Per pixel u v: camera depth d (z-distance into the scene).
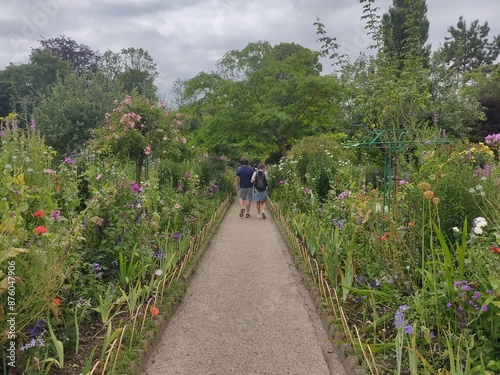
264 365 3.19
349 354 3.12
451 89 10.87
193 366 3.16
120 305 3.76
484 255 3.10
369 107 7.49
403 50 10.30
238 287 5.07
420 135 6.51
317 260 5.66
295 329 3.83
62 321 3.25
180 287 4.68
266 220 11.24
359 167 9.70
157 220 5.39
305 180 11.11
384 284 3.80
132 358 3.00
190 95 18.89
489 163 4.95
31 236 3.25
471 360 2.56
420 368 2.79
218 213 11.05
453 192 4.03
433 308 3.10
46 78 33.78
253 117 16.52
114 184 5.33
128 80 41.97
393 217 4.48
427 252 4.05
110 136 7.96
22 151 4.84
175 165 11.12
